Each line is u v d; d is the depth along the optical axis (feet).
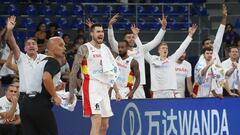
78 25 88.84
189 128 54.95
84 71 45.83
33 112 39.58
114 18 57.41
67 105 45.44
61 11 91.15
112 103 52.37
